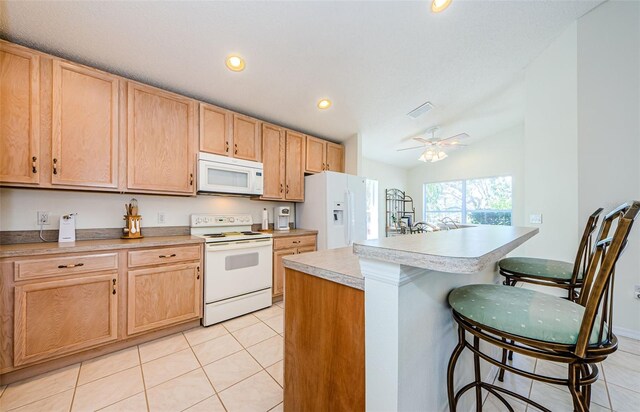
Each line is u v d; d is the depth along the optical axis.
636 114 2.10
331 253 1.39
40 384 1.58
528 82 2.86
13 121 1.69
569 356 0.79
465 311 0.96
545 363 1.82
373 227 6.25
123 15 1.70
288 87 2.67
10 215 1.91
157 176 2.29
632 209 0.77
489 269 1.67
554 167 2.58
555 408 1.38
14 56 1.69
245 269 2.63
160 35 1.88
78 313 1.76
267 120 3.31
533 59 2.79
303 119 3.38
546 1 2.06
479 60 2.68
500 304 0.94
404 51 2.35
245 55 2.18
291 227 3.75
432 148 4.45
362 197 3.84
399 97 3.16
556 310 0.89
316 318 1.09
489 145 5.79
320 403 1.07
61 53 1.95
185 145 2.47
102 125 2.02
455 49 2.43
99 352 1.88
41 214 2.02
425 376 0.96
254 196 3.08
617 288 2.18
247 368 1.76
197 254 2.33
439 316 1.06
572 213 2.43
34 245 1.83
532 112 2.80
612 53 2.19
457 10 1.98
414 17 1.98
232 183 2.76
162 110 2.33
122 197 2.39
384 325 0.83
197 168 2.54
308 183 3.58
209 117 2.64
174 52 2.05
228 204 3.12
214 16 1.78
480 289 1.11
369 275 0.87
